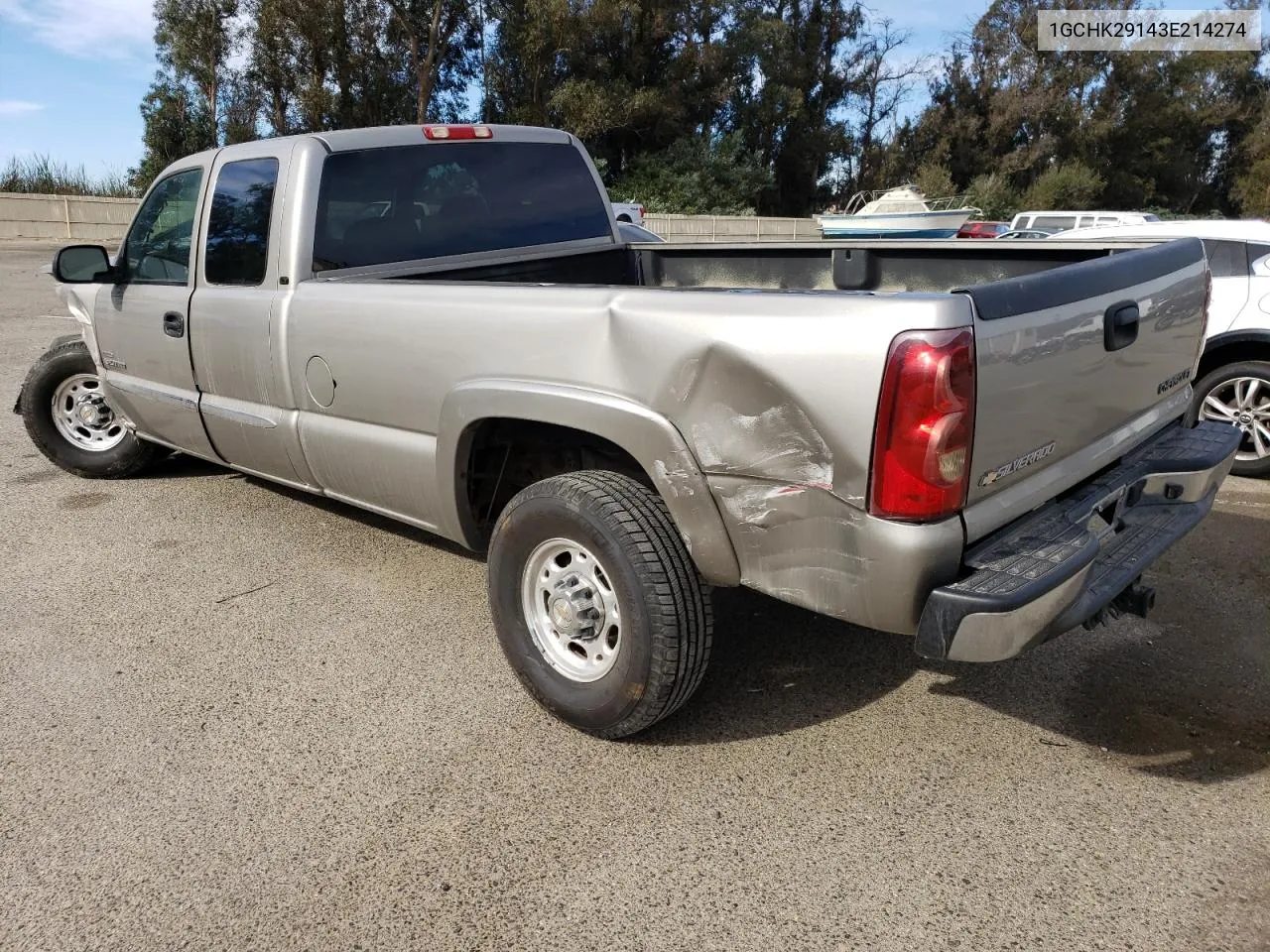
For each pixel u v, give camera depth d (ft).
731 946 7.55
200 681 11.62
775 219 111.96
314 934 7.77
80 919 7.97
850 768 9.74
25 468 20.33
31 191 85.61
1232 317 18.40
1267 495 17.63
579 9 112.57
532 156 15.62
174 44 108.27
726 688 11.23
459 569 14.76
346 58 110.63
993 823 8.87
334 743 10.34
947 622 7.67
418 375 11.14
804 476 8.09
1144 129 163.53
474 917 7.90
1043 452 8.69
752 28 135.85
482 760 10.00
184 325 14.87
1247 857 8.37
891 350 7.46
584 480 9.62
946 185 145.59
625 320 9.02
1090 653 11.96
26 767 9.98
